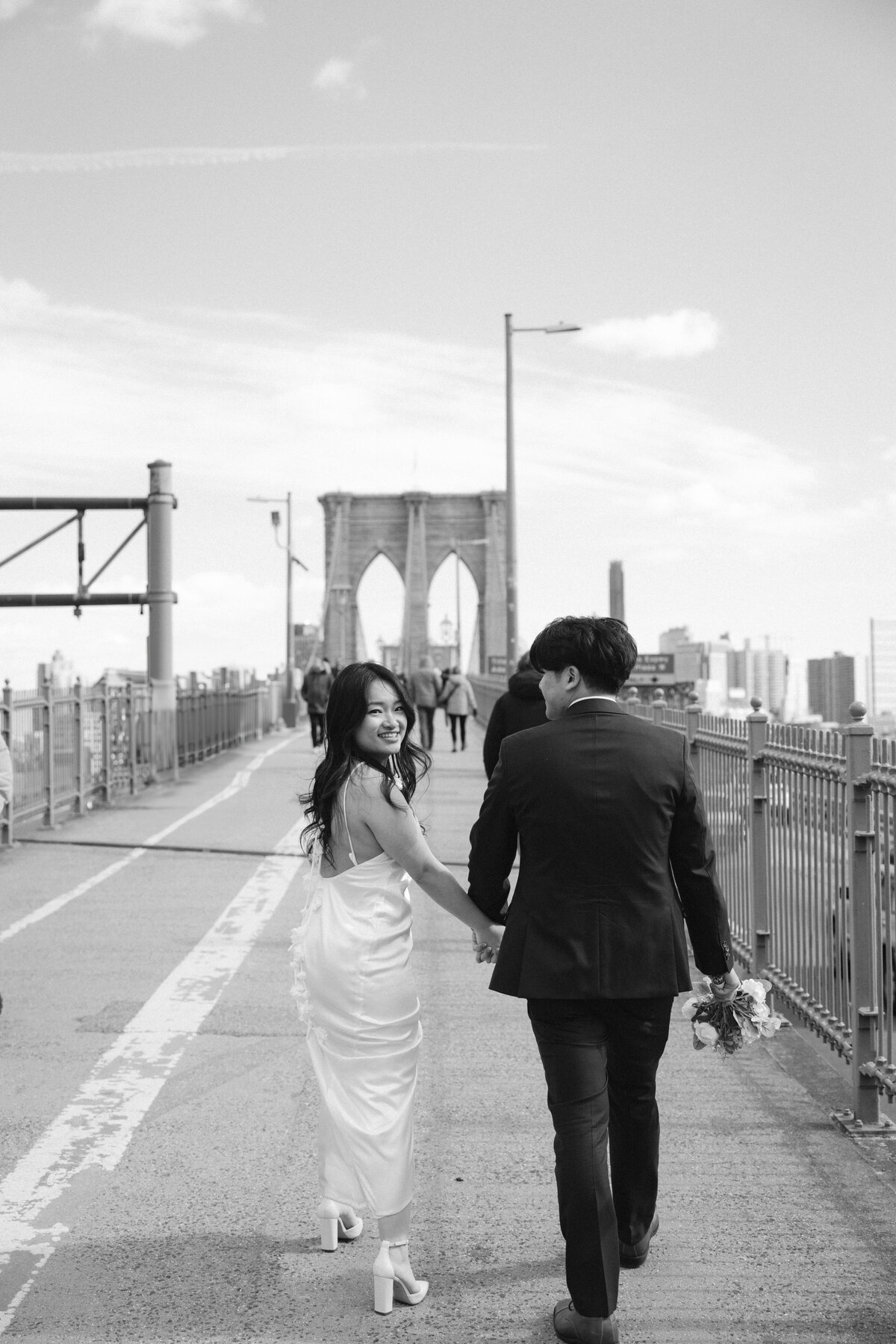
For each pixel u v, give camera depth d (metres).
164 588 24.97
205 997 7.48
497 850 3.76
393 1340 3.62
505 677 35.91
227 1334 3.65
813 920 6.21
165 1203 4.56
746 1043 4.06
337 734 3.89
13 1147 5.11
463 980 7.96
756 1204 4.51
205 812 17.91
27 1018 7.01
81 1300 3.85
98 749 18.72
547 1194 4.61
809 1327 3.67
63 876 12.08
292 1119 5.41
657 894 3.61
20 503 25.03
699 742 8.92
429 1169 4.85
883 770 5.09
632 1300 3.84
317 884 3.97
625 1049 3.71
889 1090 5.01
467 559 143.25
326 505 144.38
